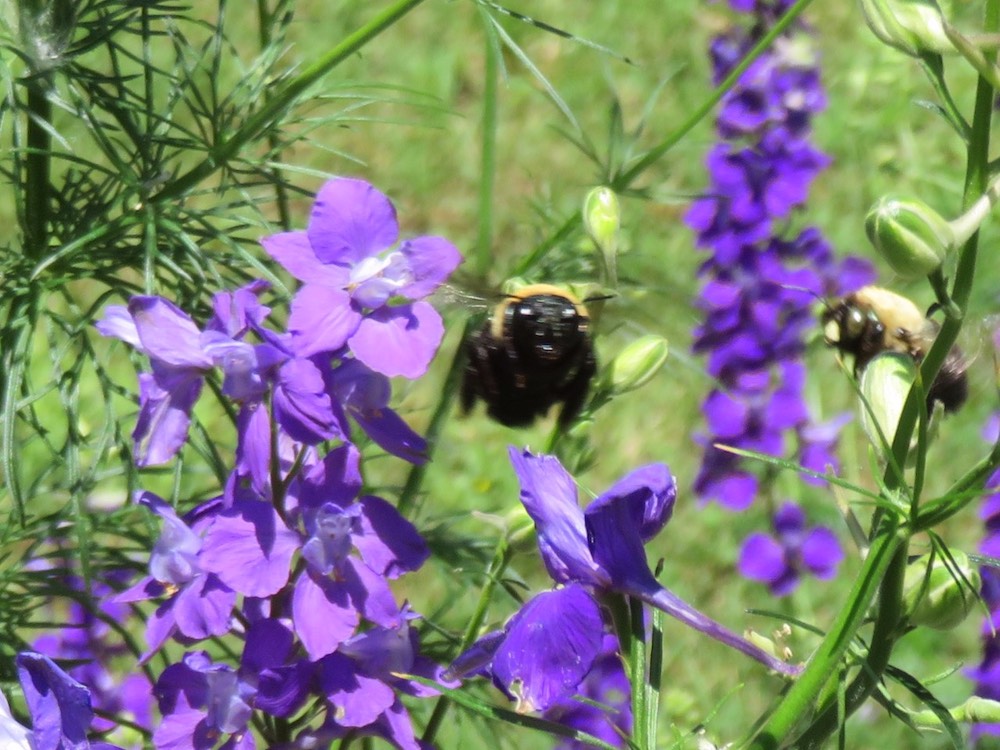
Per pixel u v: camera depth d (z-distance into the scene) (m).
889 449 0.38
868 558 0.38
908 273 0.36
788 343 0.64
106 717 0.46
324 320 0.39
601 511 0.37
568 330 0.50
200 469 0.60
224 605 0.38
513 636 0.37
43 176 0.50
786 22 0.53
